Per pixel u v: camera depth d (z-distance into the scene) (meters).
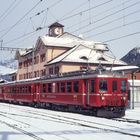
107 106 23.55
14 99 44.38
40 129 15.87
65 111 29.48
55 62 53.25
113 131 15.07
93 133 14.38
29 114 25.83
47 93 32.38
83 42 59.38
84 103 25.00
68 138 12.86
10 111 29.58
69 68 52.25
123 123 19.08
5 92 49.47
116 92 23.91
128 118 22.84
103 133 14.39
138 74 44.97
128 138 12.91
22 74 71.81
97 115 23.55
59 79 29.48
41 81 34.19
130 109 34.03
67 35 64.75
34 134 14.02
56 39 59.12
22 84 40.88
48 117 22.94
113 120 20.92
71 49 56.84
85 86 25.12
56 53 57.28
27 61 67.81
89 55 53.81
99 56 54.38
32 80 37.22
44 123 18.73
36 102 36.28
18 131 15.12
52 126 17.20
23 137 13.15
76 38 64.81
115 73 24.09
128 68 34.19
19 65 74.12
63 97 28.55
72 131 15.08
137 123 19.16
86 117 22.91
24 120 20.61
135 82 36.47
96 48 54.44
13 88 45.06
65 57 52.50
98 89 23.44
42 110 31.36
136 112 29.39
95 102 23.48
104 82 23.62
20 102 43.38
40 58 60.25
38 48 60.62
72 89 26.89
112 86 23.83
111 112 23.66
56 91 30.08
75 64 52.47
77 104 25.98
